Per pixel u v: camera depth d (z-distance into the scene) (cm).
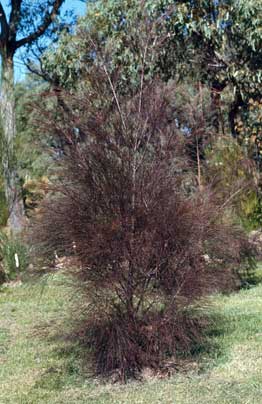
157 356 524
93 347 530
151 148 544
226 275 577
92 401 477
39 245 527
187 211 525
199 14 1218
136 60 958
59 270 537
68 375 545
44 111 545
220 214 614
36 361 608
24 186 1209
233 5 1190
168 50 1202
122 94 566
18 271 1067
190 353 559
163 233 515
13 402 486
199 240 537
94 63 577
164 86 577
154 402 467
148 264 519
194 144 654
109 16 1199
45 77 1314
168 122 573
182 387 495
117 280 515
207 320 569
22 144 1171
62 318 700
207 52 1262
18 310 871
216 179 785
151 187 523
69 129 537
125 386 505
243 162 1086
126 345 516
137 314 529
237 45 1236
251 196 1088
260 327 687
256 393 477
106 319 520
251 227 1079
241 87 1248
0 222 1141
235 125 1287
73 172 522
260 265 1128
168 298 527
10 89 1359
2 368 590
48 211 520
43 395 498
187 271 525
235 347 606
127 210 516
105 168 520
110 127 534
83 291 514
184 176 575
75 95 555
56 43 1377
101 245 503
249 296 892
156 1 1144
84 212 514
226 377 517
